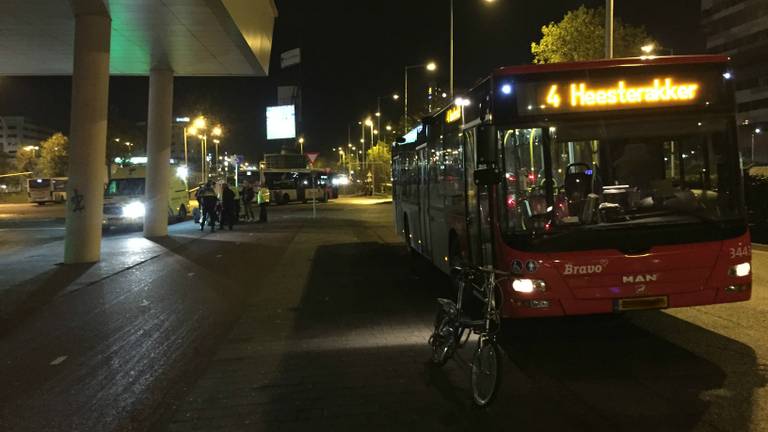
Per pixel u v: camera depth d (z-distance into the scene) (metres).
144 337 7.37
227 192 23.30
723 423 4.43
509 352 6.39
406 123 45.16
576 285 5.82
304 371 5.90
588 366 5.86
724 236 5.92
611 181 6.10
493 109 6.16
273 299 9.59
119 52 18.55
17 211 44.31
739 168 6.05
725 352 6.13
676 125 6.15
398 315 8.29
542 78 6.16
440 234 9.83
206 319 8.27
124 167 25.62
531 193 6.02
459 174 8.20
